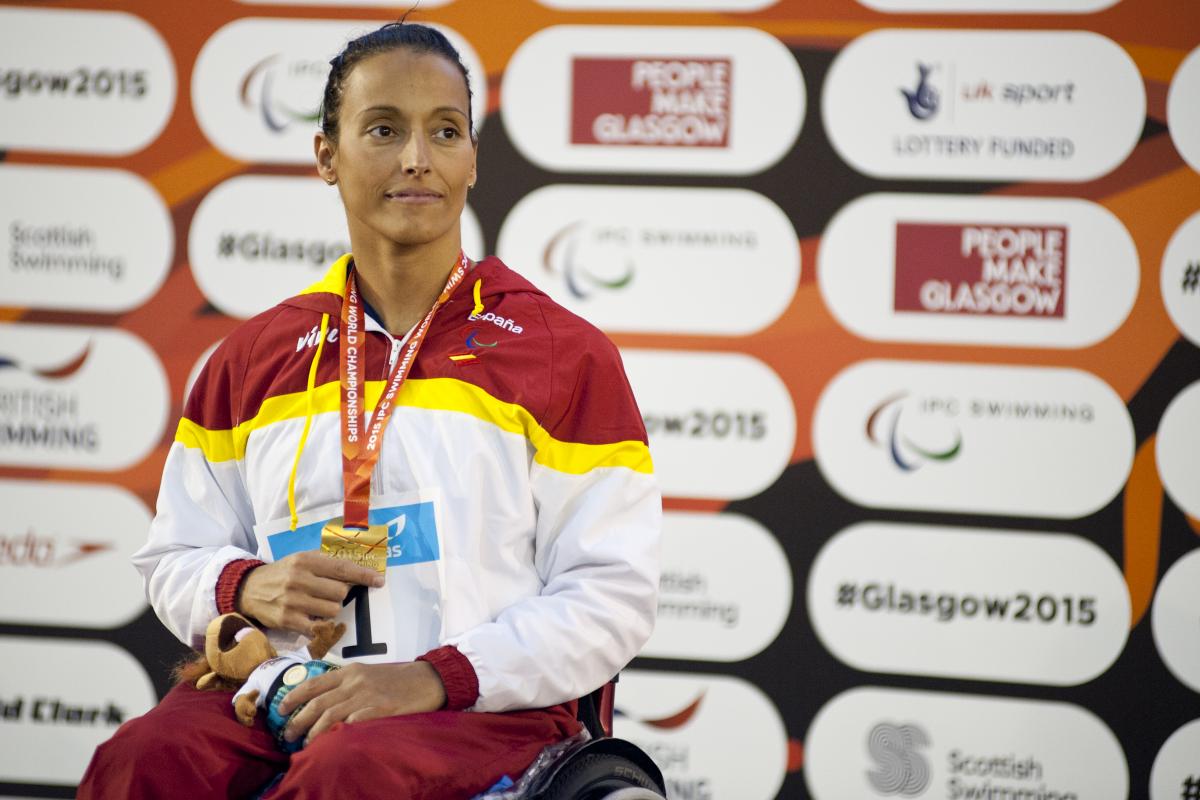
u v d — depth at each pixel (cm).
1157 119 624
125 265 679
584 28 657
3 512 682
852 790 648
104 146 677
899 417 644
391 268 382
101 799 328
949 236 639
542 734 354
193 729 338
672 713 659
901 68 639
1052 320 632
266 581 350
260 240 675
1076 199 630
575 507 366
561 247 662
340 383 372
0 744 684
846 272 645
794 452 650
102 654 681
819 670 650
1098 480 630
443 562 350
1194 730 625
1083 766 632
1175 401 625
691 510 656
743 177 650
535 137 662
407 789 314
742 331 652
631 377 657
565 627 345
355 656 350
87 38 676
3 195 679
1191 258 623
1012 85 633
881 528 646
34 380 679
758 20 647
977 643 639
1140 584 628
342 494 361
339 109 376
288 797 314
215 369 394
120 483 680
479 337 375
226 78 673
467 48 664
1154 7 622
